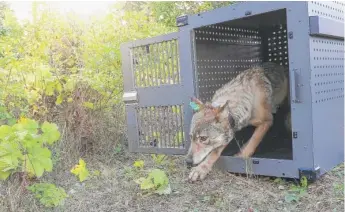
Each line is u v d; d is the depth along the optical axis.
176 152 2.10
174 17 3.50
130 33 2.60
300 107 1.65
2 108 1.92
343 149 1.96
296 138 1.69
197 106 1.82
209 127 1.76
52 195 1.58
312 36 1.61
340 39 1.89
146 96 2.19
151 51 2.14
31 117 2.20
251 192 1.72
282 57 2.64
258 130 2.01
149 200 1.70
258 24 2.46
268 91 2.10
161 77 2.12
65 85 2.22
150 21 3.27
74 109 2.31
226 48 2.41
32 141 1.49
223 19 1.82
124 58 2.26
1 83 2.05
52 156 2.06
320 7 1.69
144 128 2.24
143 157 2.40
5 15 2.55
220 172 1.96
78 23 2.55
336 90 1.86
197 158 1.78
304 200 1.59
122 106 2.65
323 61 1.71
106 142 2.44
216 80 2.31
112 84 2.41
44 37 2.44
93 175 2.04
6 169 1.46
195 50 2.00
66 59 2.47
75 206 1.64
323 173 1.74
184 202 1.66
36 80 2.12
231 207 1.58
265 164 1.82
